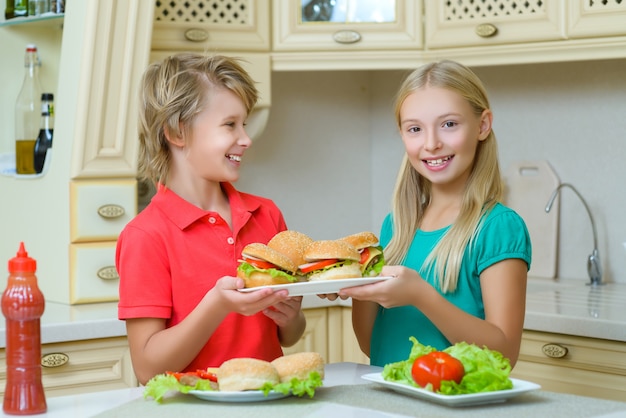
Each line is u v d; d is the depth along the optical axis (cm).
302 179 300
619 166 254
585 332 193
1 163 249
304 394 119
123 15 222
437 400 111
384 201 311
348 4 252
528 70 272
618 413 108
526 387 115
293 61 251
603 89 257
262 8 248
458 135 153
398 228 166
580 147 263
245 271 129
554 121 268
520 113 276
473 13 240
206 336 131
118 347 207
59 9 236
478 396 110
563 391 200
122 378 208
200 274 145
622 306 211
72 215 225
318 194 304
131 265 142
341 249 132
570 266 267
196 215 147
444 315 135
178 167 152
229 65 151
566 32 224
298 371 117
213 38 243
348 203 310
